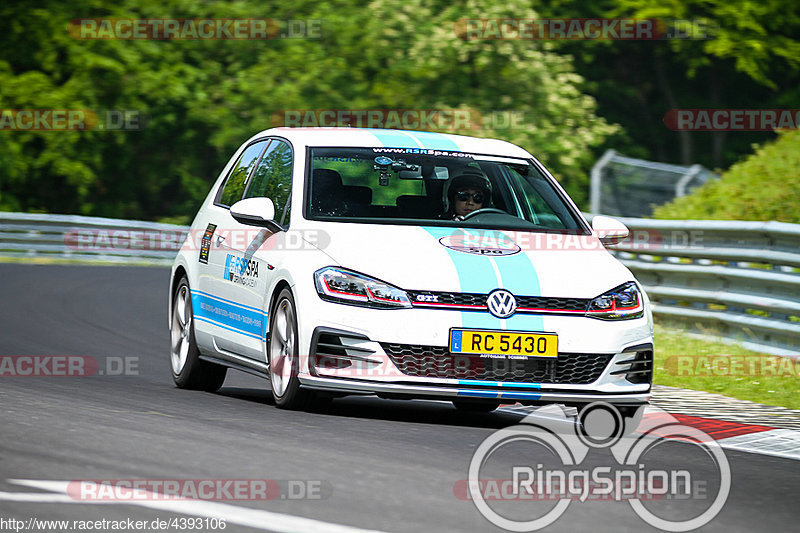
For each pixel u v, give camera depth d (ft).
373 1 371.97
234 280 91.20
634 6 374.43
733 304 135.23
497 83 349.41
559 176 347.97
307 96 363.76
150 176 395.96
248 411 81.35
